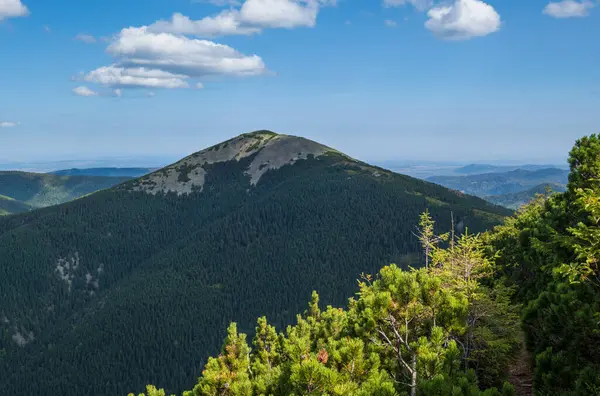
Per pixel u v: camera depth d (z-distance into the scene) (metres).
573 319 9.22
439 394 8.12
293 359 11.11
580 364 8.77
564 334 9.35
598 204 11.47
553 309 9.74
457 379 8.76
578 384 7.85
